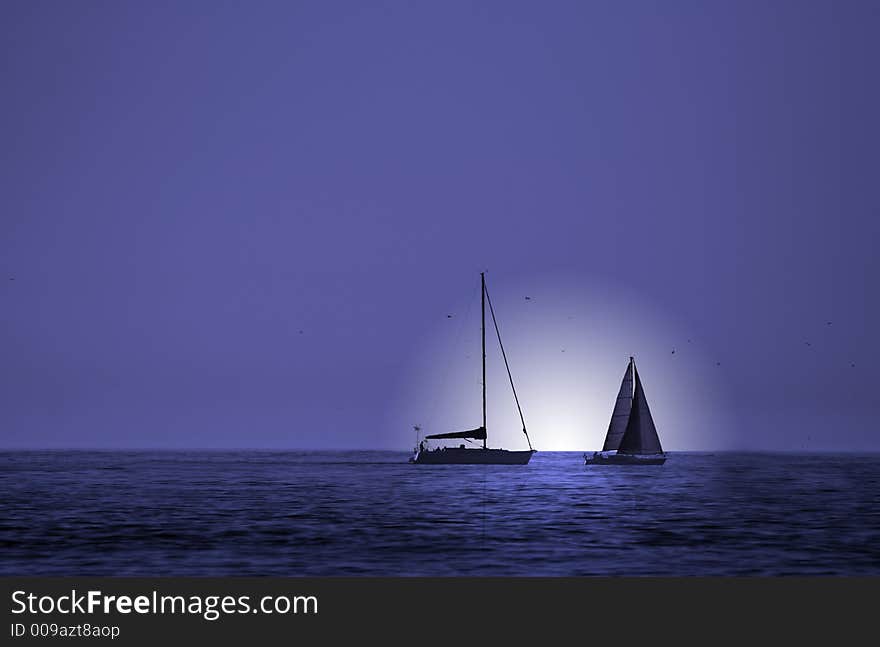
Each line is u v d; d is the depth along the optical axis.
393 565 52.22
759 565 52.25
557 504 95.50
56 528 71.00
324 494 111.81
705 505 94.88
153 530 69.44
